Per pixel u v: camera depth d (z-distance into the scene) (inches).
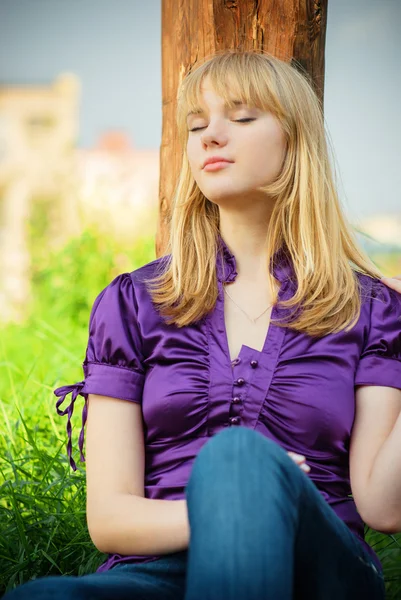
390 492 106.3
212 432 110.9
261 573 81.9
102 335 116.3
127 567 104.1
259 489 85.6
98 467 110.9
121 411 113.5
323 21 147.6
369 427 112.1
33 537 142.4
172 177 157.6
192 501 87.3
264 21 145.0
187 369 112.3
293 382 110.7
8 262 420.2
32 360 257.1
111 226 338.3
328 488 110.9
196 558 83.5
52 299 319.3
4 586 135.0
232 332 115.0
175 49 153.4
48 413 188.9
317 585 96.0
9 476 165.9
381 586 106.7
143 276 120.6
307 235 118.6
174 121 156.2
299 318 114.0
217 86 115.3
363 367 114.2
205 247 119.6
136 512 105.2
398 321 117.0
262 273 119.0
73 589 90.0
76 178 490.3
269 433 110.5
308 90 121.2
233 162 115.7
